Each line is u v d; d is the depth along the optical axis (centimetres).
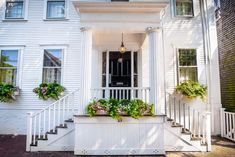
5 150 527
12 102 722
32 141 565
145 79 709
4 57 744
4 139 642
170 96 680
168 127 542
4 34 751
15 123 715
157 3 517
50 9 771
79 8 521
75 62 736
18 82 727
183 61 740
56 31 752
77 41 746
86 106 502
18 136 680
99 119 497
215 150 533
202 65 735
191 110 702
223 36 904
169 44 741
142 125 501
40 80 727
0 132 712
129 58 736
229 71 849
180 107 700
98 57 734
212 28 745
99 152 491
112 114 482
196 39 746
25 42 747
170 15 757
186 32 749
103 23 530
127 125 501
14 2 773
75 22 756
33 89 715
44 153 506
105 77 732
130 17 532
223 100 891
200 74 730
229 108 840
